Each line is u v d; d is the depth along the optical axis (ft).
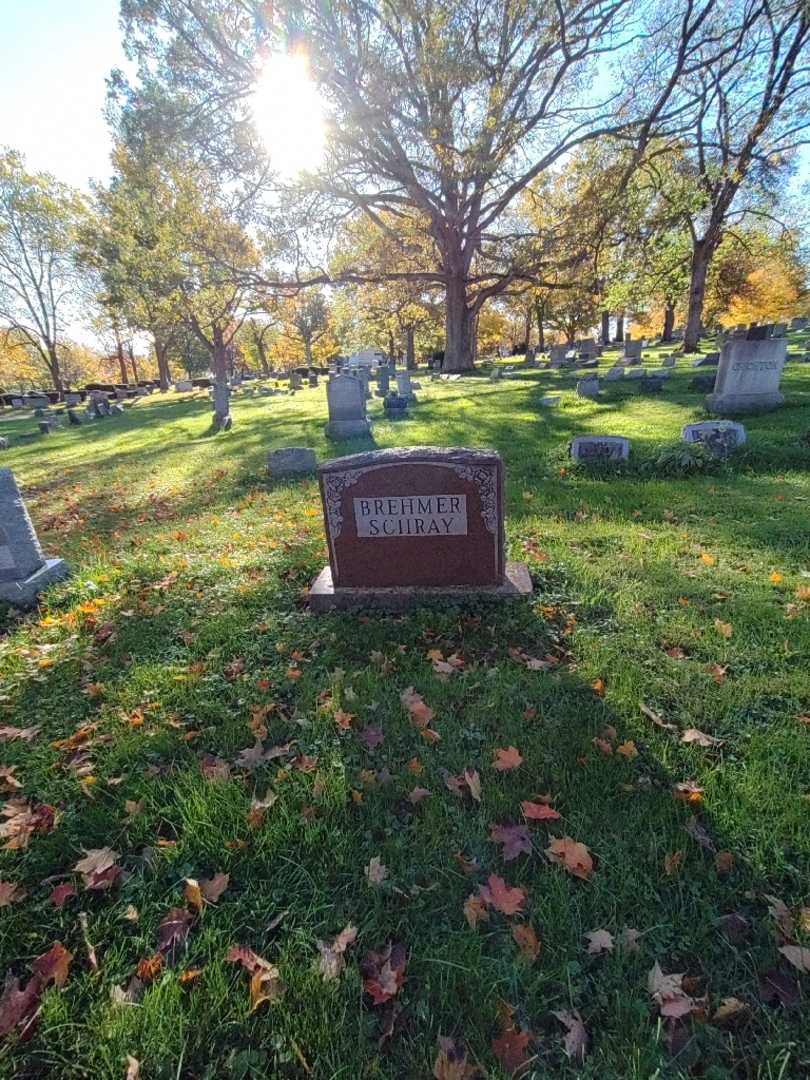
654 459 25.61
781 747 8.59
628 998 5.54
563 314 147.13
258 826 7.72
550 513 20.36
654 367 70.74
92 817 8.14
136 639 13.26
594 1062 5.11
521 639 12.20
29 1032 5.66
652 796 7.87
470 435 36.73
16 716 10.85
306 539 19.24
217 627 13.47
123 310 121.08
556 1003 5.62
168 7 62.44
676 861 6.82
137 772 9.00
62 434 66.95
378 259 96.27
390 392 61.52
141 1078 5.16
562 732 9.20
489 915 6.44
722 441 26.08
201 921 6.60
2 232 137.80
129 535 23.22
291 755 9.17
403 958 6.06
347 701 10.29
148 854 7.49
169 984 5.89
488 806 7.86
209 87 67.10
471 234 84.53
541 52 67.46
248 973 6.01
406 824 7.77
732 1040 5.25
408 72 64.64
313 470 30.42
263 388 108.17
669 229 71.05
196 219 73.31
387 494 13.42
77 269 144.56
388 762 8.87
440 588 13.91
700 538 17.07
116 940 6.52
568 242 71.51
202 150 68.80
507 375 78.02
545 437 34.78
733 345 35.53
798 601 12.80
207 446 43.50
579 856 6.95
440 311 133.08
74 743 9.86
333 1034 5.37
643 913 6.36
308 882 6.97
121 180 104.12
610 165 71.67
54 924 6.72
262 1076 5.13
